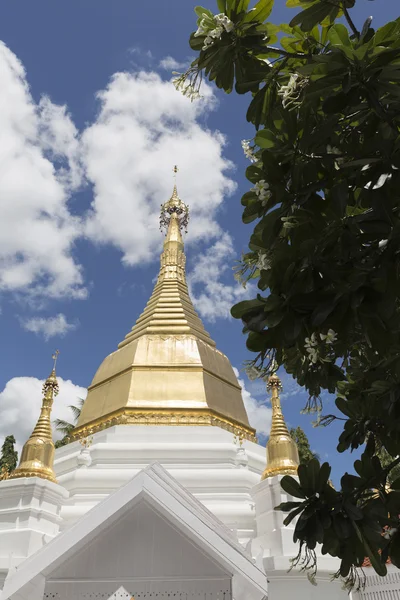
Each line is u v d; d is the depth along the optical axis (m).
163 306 22.95
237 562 8.96
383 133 3.47
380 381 3.88
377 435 4.34
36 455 14.40
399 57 3.26
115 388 19.38
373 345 3.00
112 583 9.05
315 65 3.38
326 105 3.33
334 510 3.33
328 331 3.27
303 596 11.39
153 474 9.59
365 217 3.10
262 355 3.62
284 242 3.51
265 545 12.73
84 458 16.19
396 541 3.52
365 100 3.38
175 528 9.53
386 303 2.90
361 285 2.91
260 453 18.12
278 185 3.43
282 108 3.67
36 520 12.98
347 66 3.30
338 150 3.50
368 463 3.57
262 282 3.54
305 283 3.08
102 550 9.39
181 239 27.31
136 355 20.16
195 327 22.30
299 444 26.73
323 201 3.38
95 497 15.01
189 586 9.04
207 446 16.50
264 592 8.78
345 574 3.54
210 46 3.95
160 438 16.92
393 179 3.20
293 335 3.05
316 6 3.65
